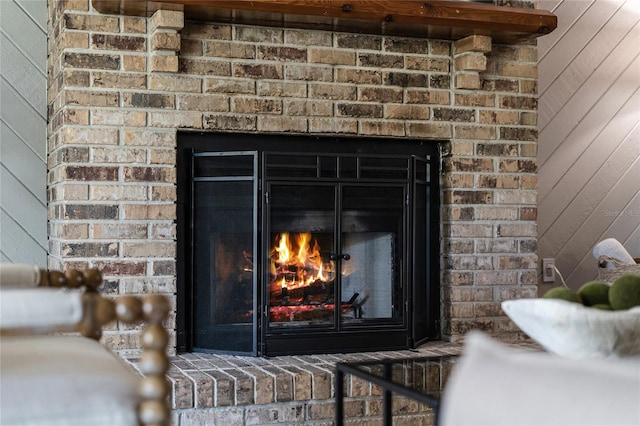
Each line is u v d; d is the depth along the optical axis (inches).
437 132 150.2
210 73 137.6
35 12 149.9
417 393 67.2
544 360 25.5
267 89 140.4
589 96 179.5
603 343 53.9
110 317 55.2
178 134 138.7
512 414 24.3
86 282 81.7
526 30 145.9
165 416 56.7
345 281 143.1
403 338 143.6
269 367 127.8
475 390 25.4
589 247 180.1
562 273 177.9
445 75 150.9
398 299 144.3
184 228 139.3
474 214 152.7
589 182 179.9
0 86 147.9
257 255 135.6
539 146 175.2
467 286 152.6
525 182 156.3
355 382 124.8
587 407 23.3
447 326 152.9
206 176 138.3
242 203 136.9
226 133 141.0
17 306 51.9
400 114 147.9
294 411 123.1
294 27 141.5
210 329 138.9
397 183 144.0
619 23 181.5
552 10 175.6
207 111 137.5
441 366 79.9
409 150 151.8
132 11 131.4
